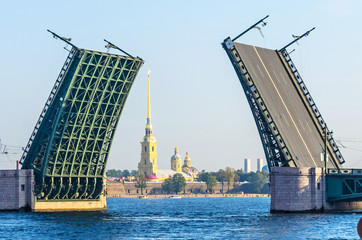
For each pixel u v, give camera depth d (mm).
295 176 175625
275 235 136500
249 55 179500
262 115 178000
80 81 180250
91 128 190375
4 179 193000
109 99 187500
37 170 194125
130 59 182500
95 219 174500
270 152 182000
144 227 154500
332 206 181500
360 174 176250
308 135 188250
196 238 133375
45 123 189000
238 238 133000
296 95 190625
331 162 194000
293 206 175750
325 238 132125
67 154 192500
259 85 177625
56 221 166375
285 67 191000
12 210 192500
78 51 176250
